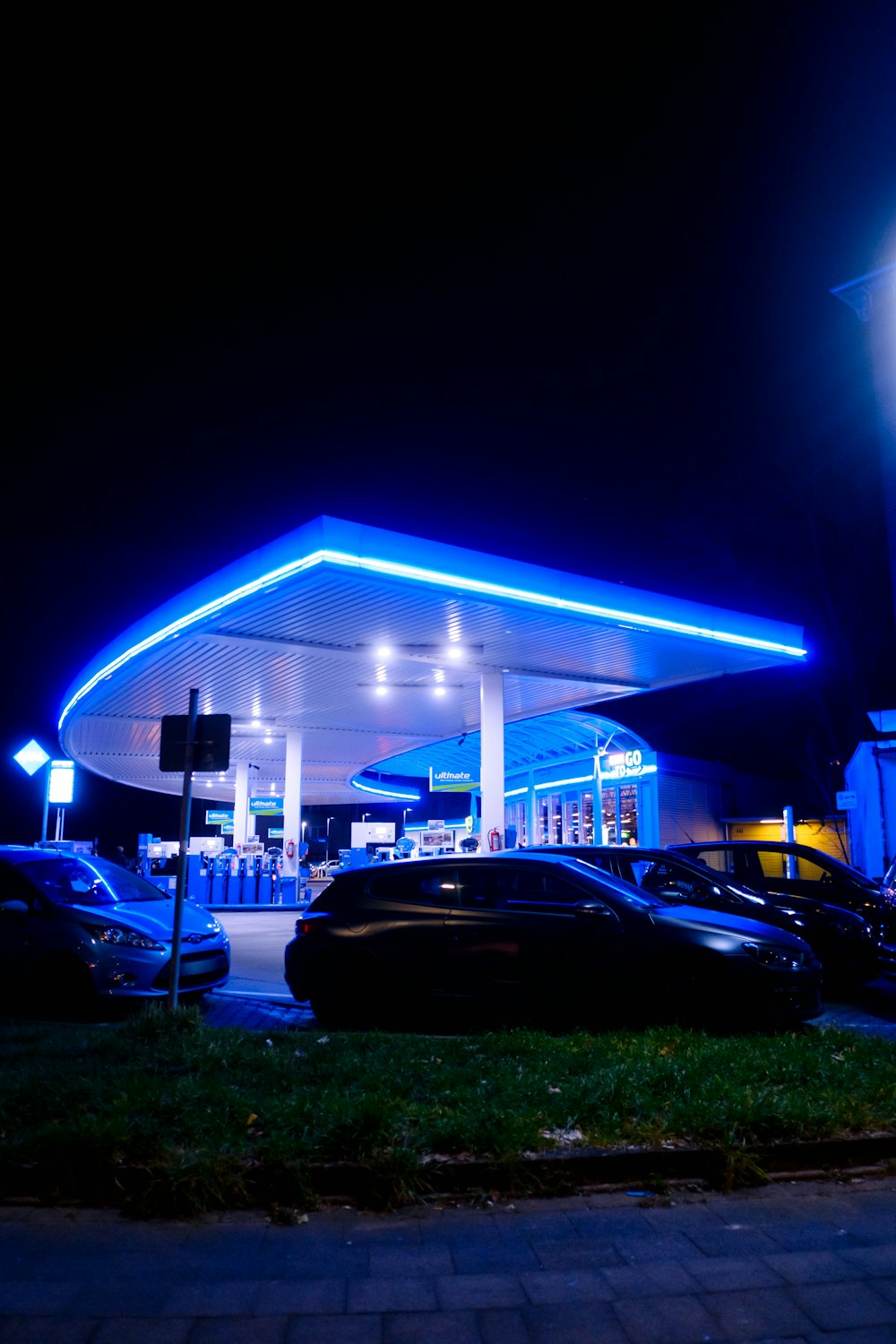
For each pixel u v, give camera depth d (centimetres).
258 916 2697
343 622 1966
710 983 796
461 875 895
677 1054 649
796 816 3316
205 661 2367
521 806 4456
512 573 1791
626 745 3428
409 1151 435
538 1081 566
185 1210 411
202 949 993
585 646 2202
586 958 818
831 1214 417
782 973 796
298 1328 318
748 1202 431
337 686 2786
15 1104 520
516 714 3253
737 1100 507
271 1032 741
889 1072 596
